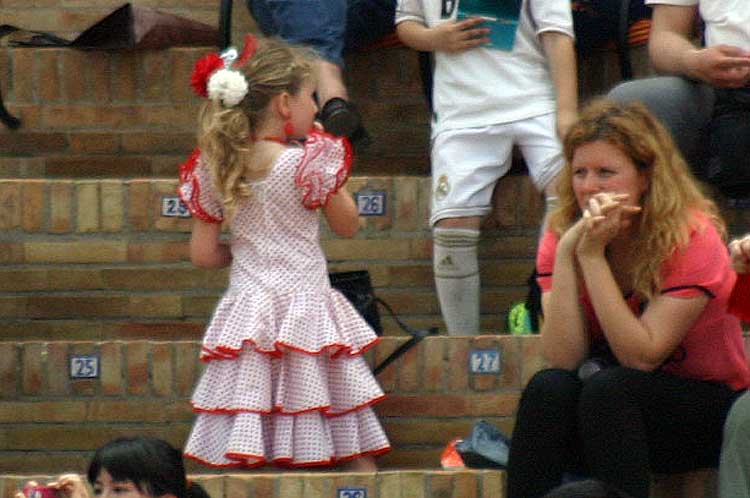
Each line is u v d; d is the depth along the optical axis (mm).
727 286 20203
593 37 29016
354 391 22734
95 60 29531
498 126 26250
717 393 20172
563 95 26062
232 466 22500
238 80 22625
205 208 23203
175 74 29562
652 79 25453
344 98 27516
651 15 29156
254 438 22109
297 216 22781
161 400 24562
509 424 24266
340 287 24016
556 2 26203
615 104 20547
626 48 27984
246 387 22297
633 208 19781
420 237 26828
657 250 19984
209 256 23438
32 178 29547
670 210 20016
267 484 21797
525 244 27047
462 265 25938
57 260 26703
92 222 26688
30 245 26672
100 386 24609
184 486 18391
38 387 24656
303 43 27766
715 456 20406
